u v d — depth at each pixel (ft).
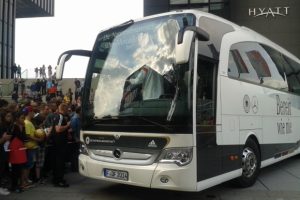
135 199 25.88
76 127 33.91
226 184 29.30
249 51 30.09
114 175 23.48
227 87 25.73
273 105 33.35
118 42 25.71
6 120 27.86
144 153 22.48
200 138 22.34
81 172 25.79
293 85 39.09
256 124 29.71
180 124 21.66
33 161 29.37
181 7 87.86
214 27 25.67
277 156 33.76
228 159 25.29
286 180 31.73
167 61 22.91
